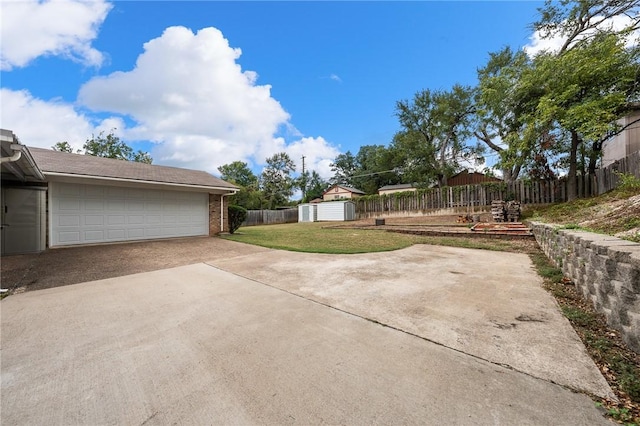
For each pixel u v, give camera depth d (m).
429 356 2.15
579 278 3.39
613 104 8.95
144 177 9.36
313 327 2.76
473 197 16.08
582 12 11.49
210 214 11.63
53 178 7.66
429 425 1.46
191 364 2.15
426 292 3.75
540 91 10.93
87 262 6.31
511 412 1.53
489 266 5.22
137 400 1.74
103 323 2.99
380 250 7.34
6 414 1.63
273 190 36.50
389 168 30.88
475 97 19.33
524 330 2.54
